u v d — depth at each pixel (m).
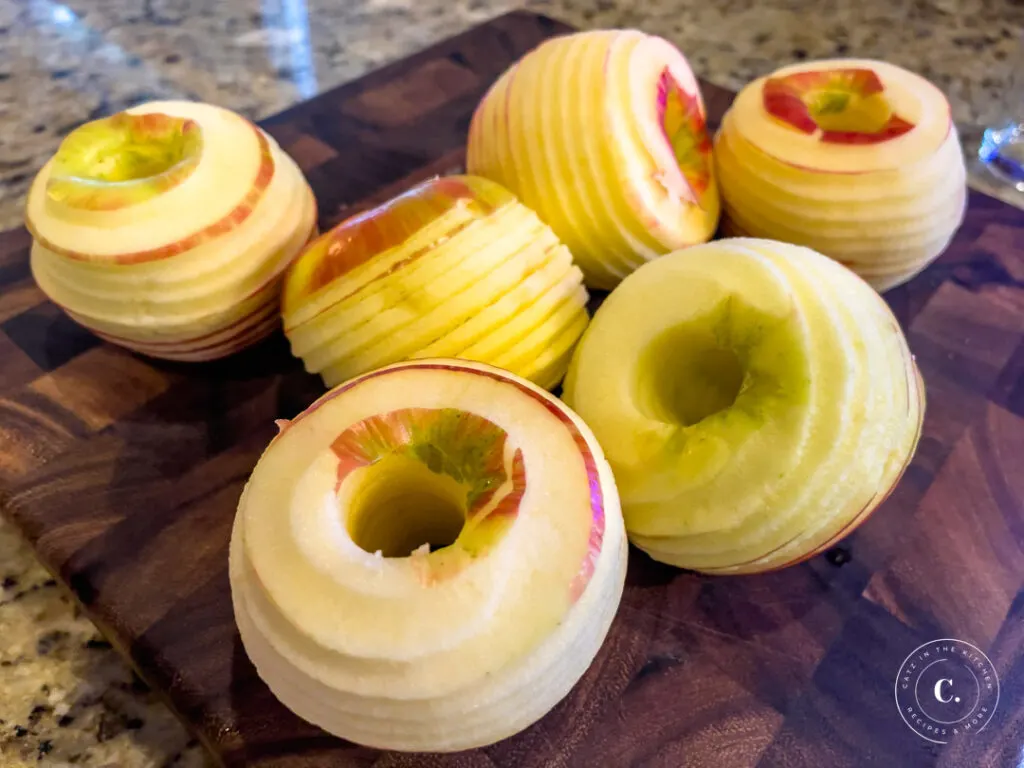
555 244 0.19
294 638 0.13
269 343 0.22
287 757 0.15
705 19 0.37
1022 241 0.24
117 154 0.21
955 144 0.21
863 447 0.15
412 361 0.16
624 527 0.16
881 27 0.36
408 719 0.13
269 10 0.37
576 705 0.16
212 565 0.18
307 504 0.14
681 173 0.21
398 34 0.36
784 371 0.15
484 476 0.14
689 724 0.16
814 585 0.18
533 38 0.32
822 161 0.21
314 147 0.27
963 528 0.19
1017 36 0.35
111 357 0.22
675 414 0.18
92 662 0.18
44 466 0.19
